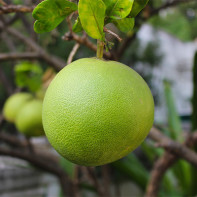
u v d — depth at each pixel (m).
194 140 0.64
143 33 3.10
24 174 1.81
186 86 4.22
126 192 1.78
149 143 1.08
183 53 4.50
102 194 1.03
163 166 0.70
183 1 0.87
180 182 1.04
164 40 4.34
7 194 1.76
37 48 0.85
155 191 0.73
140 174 1.02
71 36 0.46
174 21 3.16
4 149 0.89
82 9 0.31
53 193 1.74
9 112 0.96
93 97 0.31
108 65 0.34
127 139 0.32
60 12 0.35
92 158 0.33
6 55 0.74
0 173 1.77
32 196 1.78
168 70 4.21
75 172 1.02
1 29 0.95
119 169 1.02
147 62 2.74
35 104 0.88
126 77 0.33
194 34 3.07
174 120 1.01
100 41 0.35
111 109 0.31
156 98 2.61
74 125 0.32
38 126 0.87
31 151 1.09
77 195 1.02
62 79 0.33
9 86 1.24
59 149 0.34
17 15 0.97
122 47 0.80
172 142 0.60
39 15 0.35
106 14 0.34
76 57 1.31
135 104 0.32
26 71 0.87
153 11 0.86
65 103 0.32
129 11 0.33
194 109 0.73
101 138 0.32
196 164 0.59
